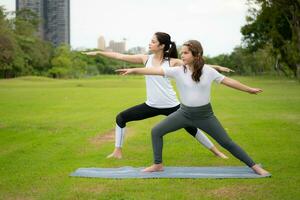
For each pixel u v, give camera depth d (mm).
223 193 3633
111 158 5102
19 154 5414
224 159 5012
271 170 4418
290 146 5805
